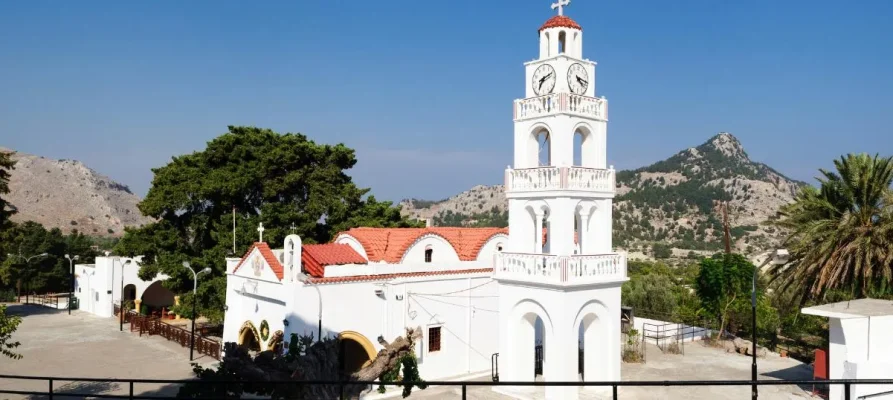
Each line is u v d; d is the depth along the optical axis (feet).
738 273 140.67
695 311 154.30
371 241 112.06
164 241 155.02
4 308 86.58
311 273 98.48
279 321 101.86
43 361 126.11
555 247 86.48
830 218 103.96
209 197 151.84
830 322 85.35
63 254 260.42
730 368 111.04
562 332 84.07
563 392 83.92
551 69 88.74
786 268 110.52
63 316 188.03
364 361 113.60
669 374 106.32
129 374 114.93
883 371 77.30
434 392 96.27
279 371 61.11
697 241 502.38
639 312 167.84
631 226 561.84
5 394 100.48
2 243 178.19
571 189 85.46
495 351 117.19
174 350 136.36
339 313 99.14
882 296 104.37
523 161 92.53
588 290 87.04
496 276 93.25
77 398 97.60
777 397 90.74
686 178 640.58
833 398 84.02
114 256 190.60
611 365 90.38
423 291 107.45
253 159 161.07
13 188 617.21
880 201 101.96
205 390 58.44
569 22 89.51
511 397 90.33
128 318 174.81
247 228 149.48
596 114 90.68
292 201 162.91
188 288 155.74
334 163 170.60
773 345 135.95
